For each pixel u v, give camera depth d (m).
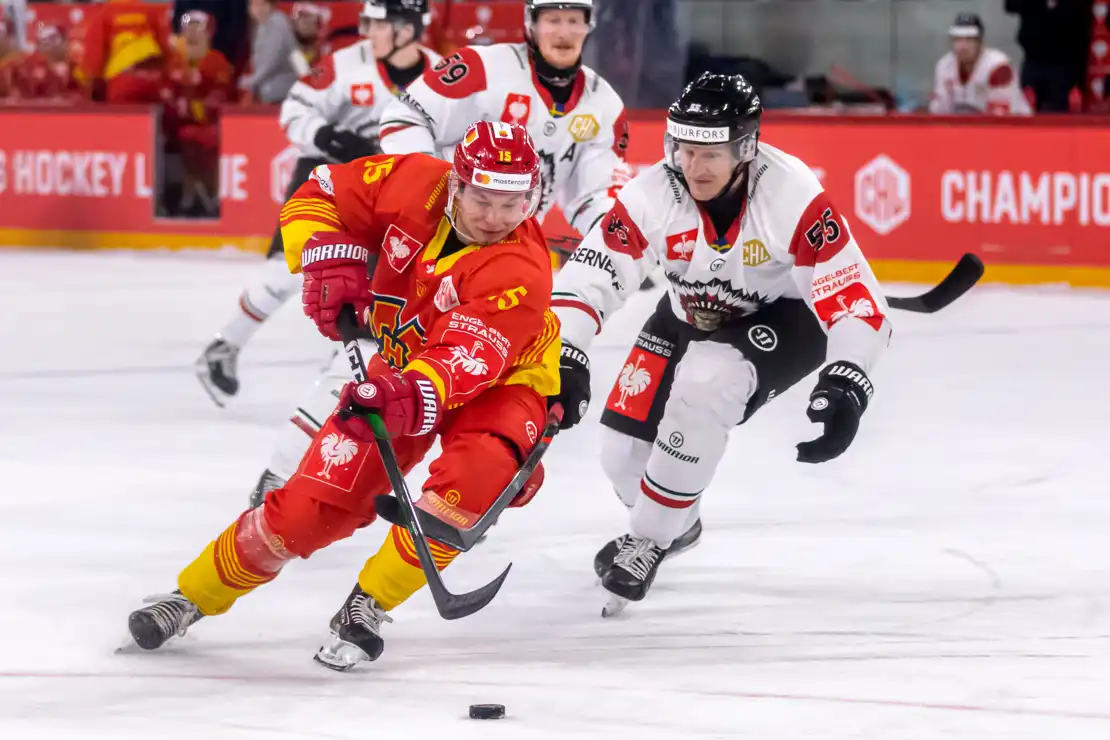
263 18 36.94
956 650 10.12
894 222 31.16
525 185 9.02
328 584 11.58
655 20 33.84
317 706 8.79
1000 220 30.52
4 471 15.49
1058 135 30.02
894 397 20.34
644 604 11.34
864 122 31.23
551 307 11.00
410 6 19.38
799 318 11.13
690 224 10.76
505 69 14.18
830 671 9.64
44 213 38.41
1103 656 9.95
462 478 9.25
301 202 9.84
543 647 10.19
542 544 13.06
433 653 10.00
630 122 32.62
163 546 12.61
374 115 19.73
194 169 37.12
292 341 25.38
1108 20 32.88
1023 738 8.30
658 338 11.78
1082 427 18.25
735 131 10.19
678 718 8.64
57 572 11.73
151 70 38.31
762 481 15.67
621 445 11.79
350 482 9.35
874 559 12.63
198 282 32.28
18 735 8.23
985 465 16.28
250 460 16.27
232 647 9.97
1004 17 34.81
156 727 8.38
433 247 9.42
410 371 8.84
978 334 25.64
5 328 26.08
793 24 34.84
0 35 41.53
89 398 19.91
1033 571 12.20
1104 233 29.84
